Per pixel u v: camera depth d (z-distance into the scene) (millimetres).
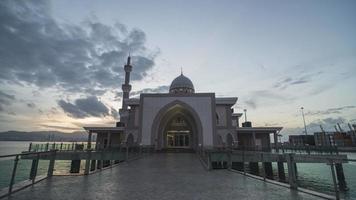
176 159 20156
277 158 23344
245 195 6730
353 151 70062
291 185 7727
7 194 6348
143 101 35688
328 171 31750
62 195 6473
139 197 6410
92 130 39969
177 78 47281
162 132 37156
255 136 40906
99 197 6332
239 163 28781
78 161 26500
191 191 7258
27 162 43844
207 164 13898
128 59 50344
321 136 92500
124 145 32125
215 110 34875
